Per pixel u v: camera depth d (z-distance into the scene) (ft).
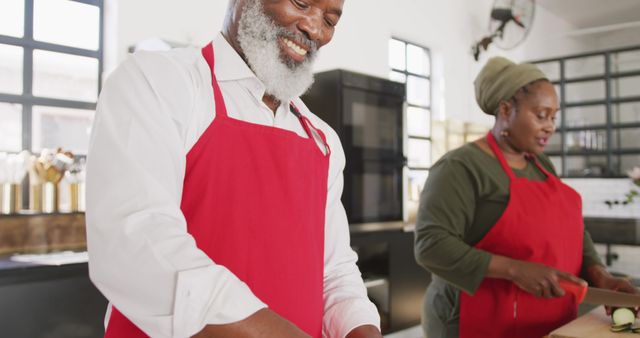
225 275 2.06
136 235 2.05
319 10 2.80
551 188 5.02
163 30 10.44
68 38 9.96
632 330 4.16
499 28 18.84
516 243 4.84
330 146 3.48
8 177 8.17
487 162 5.08
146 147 2.26
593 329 4.25
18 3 9.43
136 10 10.09
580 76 26.53
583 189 22.44
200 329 1.99
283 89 2.84
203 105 2.63
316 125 3.45
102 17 10.25
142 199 2.11
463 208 4.99
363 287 3.34
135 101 2.33
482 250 4.81
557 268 4.89
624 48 22.85
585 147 24.26
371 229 10.91
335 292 3.23
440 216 4.97
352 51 14.55
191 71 2.65
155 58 2.54
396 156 11.61
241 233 2.59
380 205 11.18
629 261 20.39
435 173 5.20
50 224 8.07
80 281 7.11
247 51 2.79
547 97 5.06
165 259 2.02
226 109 2.80
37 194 8.26
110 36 10.09
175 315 1.96
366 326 2.89
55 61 9.84
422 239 5.02
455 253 4.73
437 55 19.17
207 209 2.54
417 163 18.22
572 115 27.96
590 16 27.07
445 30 19.22
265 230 2.66
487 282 4.83
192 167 2.56
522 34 18.49
